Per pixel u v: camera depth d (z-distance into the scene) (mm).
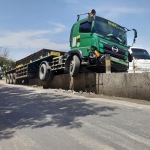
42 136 3604
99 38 7984
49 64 11977
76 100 7078
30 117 4879
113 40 8516
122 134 3590
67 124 4238
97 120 4461
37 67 14250
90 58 8125
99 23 8297
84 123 4270
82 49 8477
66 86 10867
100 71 9633
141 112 5090
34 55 13516
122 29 9188
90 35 8148
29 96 8375
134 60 10828
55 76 11883
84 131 3789
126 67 8930
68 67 9617
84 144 3199
